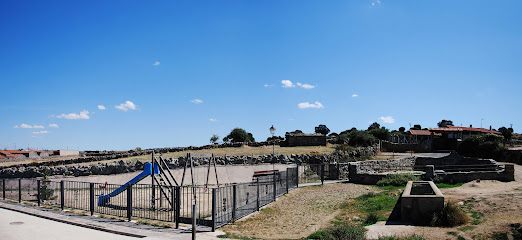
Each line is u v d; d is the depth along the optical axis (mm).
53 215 17172
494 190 19719
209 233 13984
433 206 13930
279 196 24031
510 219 12836
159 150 45531
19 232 14008
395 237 11891
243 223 16578
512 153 39188
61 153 72562
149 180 32750
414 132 67000
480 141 42656
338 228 12906
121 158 41344
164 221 15820
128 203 16234
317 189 27516
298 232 14719
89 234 13734
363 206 19578
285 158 39688
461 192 19641
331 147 48750
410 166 36281
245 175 36000
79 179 32594
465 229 12406
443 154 46625
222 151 45375
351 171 31094
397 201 18219
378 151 49219
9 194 23266
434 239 11625
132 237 13297
